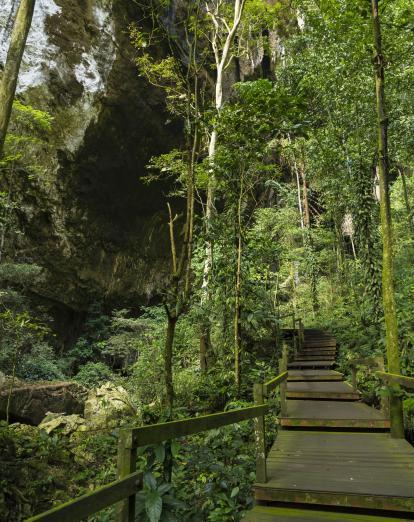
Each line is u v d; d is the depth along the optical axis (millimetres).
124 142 17531
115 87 16500
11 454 6121
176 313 5219
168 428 2412
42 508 5508
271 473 3949
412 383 4238
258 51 23812
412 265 16422
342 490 3414
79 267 17062
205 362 10086
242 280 8930
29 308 15148
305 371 10898
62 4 15023
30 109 12023
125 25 16500
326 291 24109
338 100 17125
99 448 6566
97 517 3355
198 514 3643
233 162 8406
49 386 9820
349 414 6094
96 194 17172
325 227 26391
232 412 3252
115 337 15750
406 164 19547
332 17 14734
